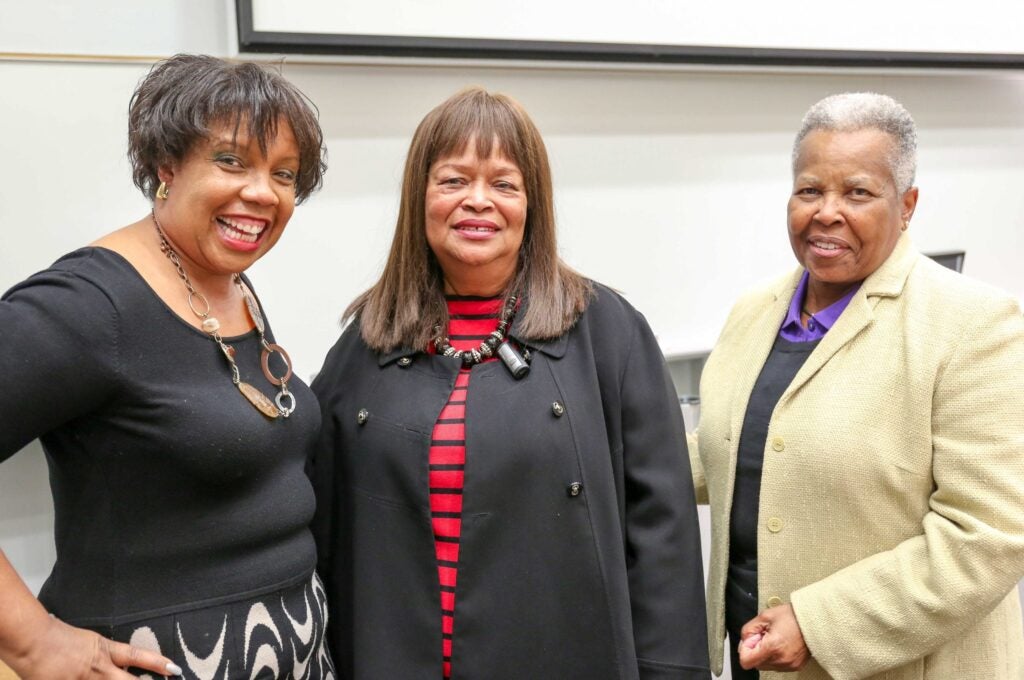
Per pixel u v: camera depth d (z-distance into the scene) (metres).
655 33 1.85
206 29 1.57
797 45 1.98
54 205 1.50
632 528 1.21
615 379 1.19
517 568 1.10
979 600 1.07
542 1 1.74
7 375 0.82
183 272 0.99
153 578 0.94
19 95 1.45
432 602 1.11
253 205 0.95
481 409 1.12
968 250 2.38
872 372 1.16
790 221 1.24
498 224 1.12
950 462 1.10
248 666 0.97
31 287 0.88
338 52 1.59
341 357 1.29
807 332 1.29
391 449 1.14
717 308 2.12
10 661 0.87
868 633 1.11
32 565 1.58
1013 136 2.37
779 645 1.15
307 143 0.99
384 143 1.72
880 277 1.20
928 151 2.27
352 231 1.72
